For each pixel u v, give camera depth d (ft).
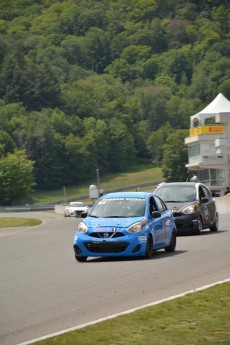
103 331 61.26
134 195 119.44
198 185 167.02
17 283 93.56
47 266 110.93
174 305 70.28
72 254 129.08
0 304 78.02
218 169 569.23
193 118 590.96
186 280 87.30
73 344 57.77
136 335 59.72
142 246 111.86
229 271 92.84
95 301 76.95
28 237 190.80
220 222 209.97
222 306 69.36
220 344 56.44
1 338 62.49
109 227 112.57
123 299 77.00
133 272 97.19
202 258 108.99
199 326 61.98
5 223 290.97
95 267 105.40
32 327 66.13
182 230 158.61
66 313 71.41
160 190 165.78
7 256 135.13
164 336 59.11
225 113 569.23
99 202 118.52
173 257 112.88
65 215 409.28
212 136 567.59
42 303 77.41
